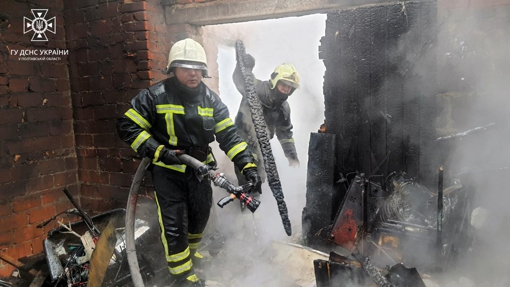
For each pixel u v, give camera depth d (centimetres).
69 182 407
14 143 351
